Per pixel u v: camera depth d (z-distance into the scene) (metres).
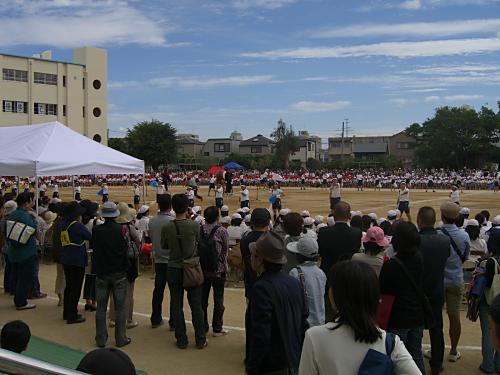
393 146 93.69
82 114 61.16
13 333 4.06
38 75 57.56
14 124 56.00
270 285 3.93
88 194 41.19
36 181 12.80
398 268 4.72
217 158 86.75
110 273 6.99
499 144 76.88
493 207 29.33
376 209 28.17
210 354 6.73
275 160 82.50
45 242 12.96
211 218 7.15
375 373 2.58
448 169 66.56
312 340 2.79
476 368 6.29
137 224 12.27
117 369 2.62
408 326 4.73
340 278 2.77
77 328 7.89
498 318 2.24
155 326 7.93
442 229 6.34
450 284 6.23
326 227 6.08
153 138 71.56
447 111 70.25
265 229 6.29
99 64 62.31
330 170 69.19
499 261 5.71
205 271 7.06
